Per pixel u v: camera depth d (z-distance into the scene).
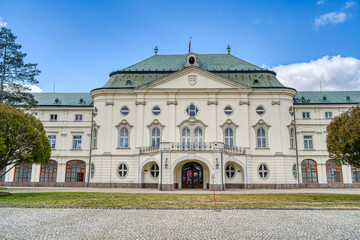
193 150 33.34
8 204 19.62
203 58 43.72
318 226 13.47
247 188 36.16
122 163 38.25
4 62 38.47
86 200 21.77
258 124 38.56
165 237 11.40
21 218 15.06
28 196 24.73
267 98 39.28
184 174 37.50
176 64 42.69
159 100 39.34
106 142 38.94
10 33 39.19
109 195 25.75
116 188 36.66
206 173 36.59
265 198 23.86
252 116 38.94
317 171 40.34
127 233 11.99
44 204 19.62
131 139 38.81
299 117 41.59
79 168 41.56
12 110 26.91
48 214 16.23
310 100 43.34
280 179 37.12
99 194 26.77
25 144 26.48
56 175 41.56
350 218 15.45
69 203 20.12
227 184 37.31
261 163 37.72
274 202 21.11
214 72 40.91
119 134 39.06
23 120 26.58
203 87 39.03
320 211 17.58
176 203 20.42
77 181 41.22
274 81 40.38
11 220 14.55
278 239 11.22
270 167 37.62
